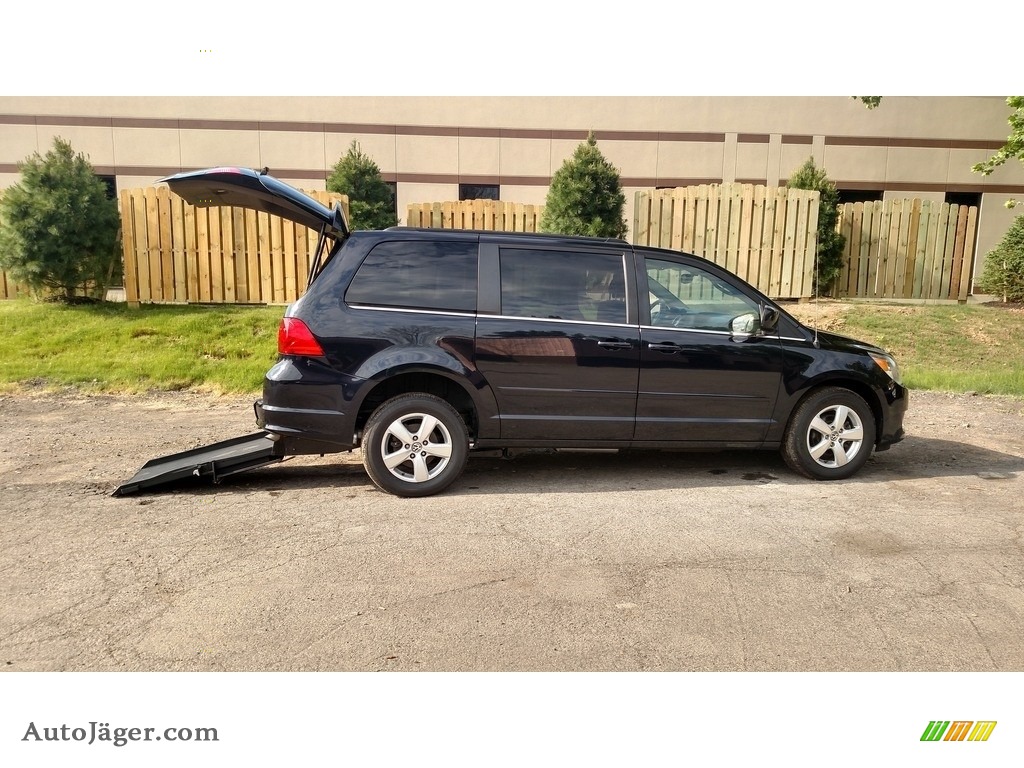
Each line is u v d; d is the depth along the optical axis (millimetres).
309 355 4871
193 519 4562
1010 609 3467
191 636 3172
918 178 17734
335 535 4297
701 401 5297
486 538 4270
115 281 11273
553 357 5078
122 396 8211
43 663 2969
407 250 5066
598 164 12031
